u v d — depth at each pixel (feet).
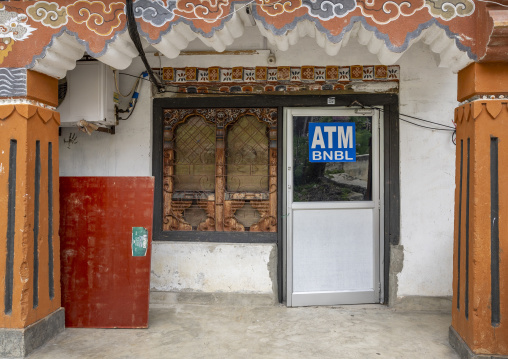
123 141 13.93
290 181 13.62
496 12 8.37
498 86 9.11
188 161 14.16
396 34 9.12
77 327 11.76
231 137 14.11
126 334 11.33
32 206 10.16
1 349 9.86
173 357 10.04
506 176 9.15
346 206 13.67
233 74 13.55
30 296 10.11
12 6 9.80
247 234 13.82
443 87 13.17
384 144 13.60
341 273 13.76
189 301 13.66
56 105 11.11
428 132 13.25
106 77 12.82
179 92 13.83
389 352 10.28
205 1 9.35
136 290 11.75
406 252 13.32
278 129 13.73
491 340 9.20
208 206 14.03
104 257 11.84
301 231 13.67
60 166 14.10
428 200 13.28
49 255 10.94
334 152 13.79
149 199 11.81
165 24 9.41
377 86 13.41
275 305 13.57
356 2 9.14
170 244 13.75
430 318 12.55
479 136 9.23
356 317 12.59
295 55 13.44
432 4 9.06
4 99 9.96
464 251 9.87
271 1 9.25
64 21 9.70
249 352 10.28
